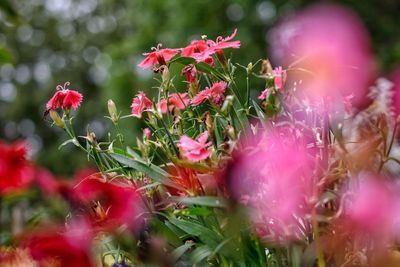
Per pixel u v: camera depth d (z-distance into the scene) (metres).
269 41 7.28
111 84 7.43
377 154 1.12
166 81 1.22
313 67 1.09
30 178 1.10
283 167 1.08
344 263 1.09
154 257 1.15
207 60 1.25
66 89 1.23
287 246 1.10
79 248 1.09
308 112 1.15
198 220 1.16
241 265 1.12
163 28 7.81
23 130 14.43
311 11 1.10
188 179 1.14
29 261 1.18
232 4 7.62
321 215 1.09
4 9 1.86
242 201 1.10
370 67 1.11
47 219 1.17
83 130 12.33
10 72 14.57
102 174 1.18
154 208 1.17
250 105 1.25
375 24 7.30
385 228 1.08
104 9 14.09
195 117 1.26
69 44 14.51
